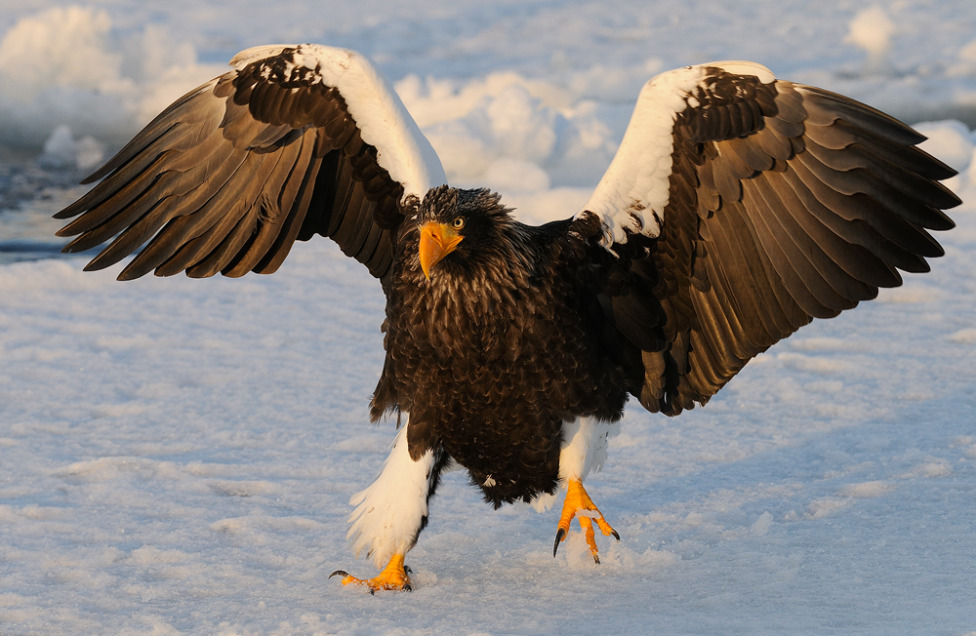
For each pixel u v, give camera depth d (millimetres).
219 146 10281
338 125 10031
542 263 9297
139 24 38812
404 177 9852
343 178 10242
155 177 10359
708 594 8609
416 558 9797
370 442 12422
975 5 41625
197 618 8430
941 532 9484
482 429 9469
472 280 9078
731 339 9812
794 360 14828
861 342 15414
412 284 9320
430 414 9477
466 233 8969
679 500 10758
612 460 11898
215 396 13734
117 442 12305
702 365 10008
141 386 14086
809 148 9023
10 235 21688
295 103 10016
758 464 11617
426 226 8930
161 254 10469
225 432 12602
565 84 31672
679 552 9555
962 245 20062
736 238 9461
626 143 9281
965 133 26531
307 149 10188
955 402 13055
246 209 10406
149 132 10273
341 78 9883
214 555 9719
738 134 9039
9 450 12000
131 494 10969
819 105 8906
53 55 31406
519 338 9203
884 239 9102
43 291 17922
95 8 39375
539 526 10562
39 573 9305
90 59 31672
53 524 10258
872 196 8984
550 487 9766
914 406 13000
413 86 29656
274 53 10008
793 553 9312
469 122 25828
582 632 7949
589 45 37406
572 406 9469
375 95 9852
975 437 11820
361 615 8477
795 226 9273
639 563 9305
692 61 34125
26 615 8477
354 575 9375
